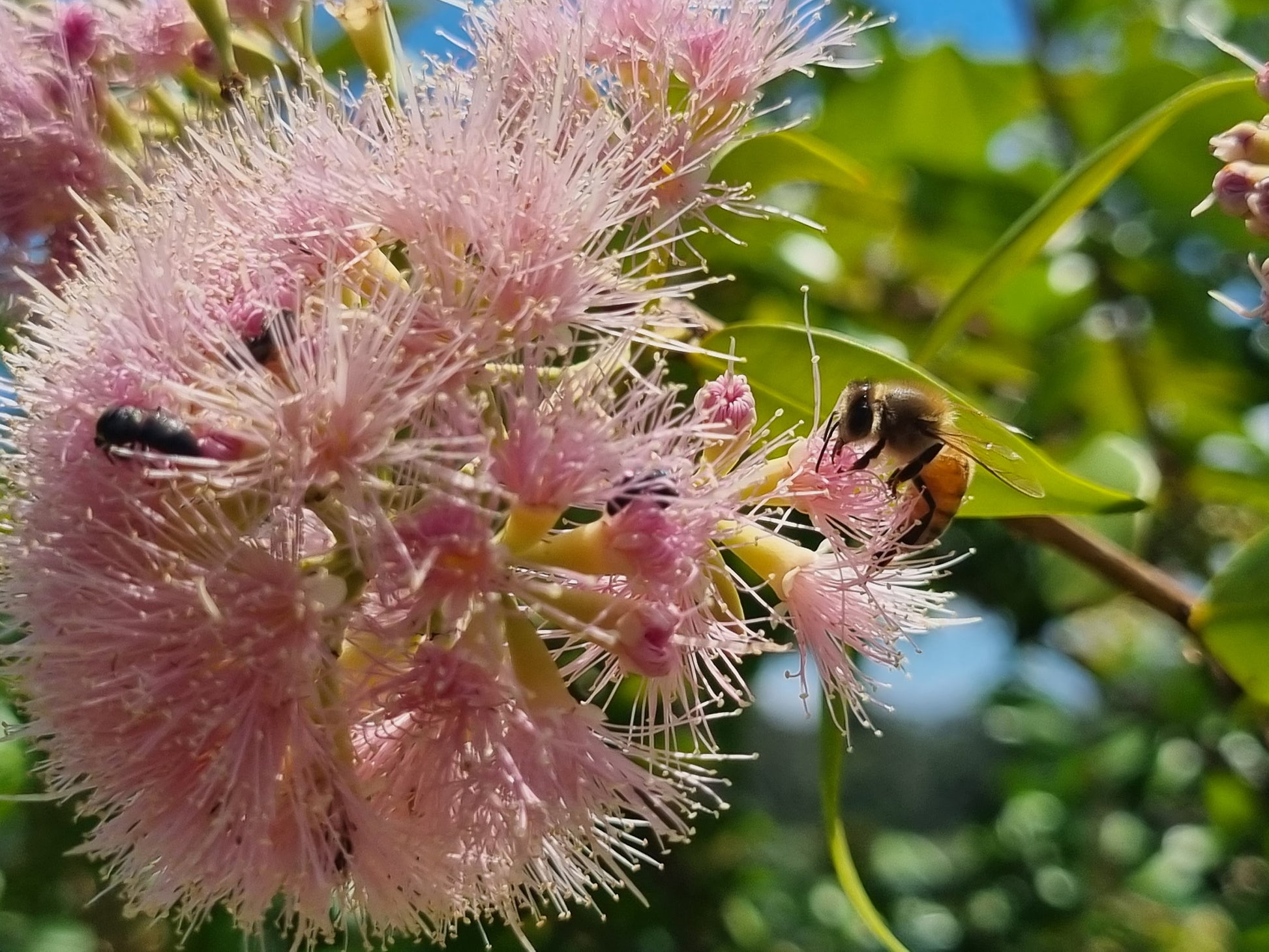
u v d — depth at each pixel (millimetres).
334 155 45
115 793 45
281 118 49
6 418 46
